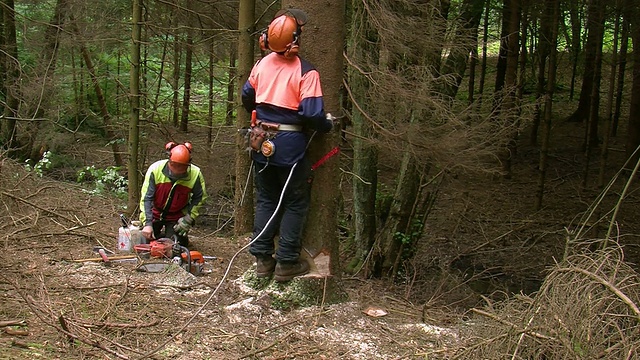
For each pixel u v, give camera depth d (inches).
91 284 179.6
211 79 433.1
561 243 389.1
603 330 124.6
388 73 236.1
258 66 163.0
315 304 170.2
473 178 537.3
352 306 174.7
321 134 169.8
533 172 569.6
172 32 356.2
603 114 736.3
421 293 278.8
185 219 234.4
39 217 255.6
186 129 484.4
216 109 568.1
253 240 159.8
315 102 154.1
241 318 160.2
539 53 540.4
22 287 170.4
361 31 260.7
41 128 466.6
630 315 123.8
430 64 264.2
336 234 176.9
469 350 141.6
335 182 174.2
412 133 239.3
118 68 500.4
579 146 637.3
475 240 386.6
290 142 157.5
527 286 323.3
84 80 492.4
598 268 136.9
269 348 144.6
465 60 277.9
